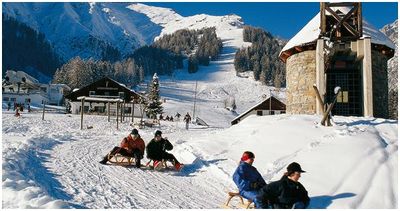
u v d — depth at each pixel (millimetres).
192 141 15984
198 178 11234
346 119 16172
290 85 21875
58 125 35906
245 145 13344
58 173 10648
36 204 7156
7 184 8188
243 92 154000
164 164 12758
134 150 12594
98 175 10820
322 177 9266
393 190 8227
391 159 9883
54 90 91125
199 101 127250
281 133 13453
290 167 7539
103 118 48312
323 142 11875
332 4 18750
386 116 21047
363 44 18281
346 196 8156
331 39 18344
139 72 161875
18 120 36344
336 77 20078
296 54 21469
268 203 7465
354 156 10086
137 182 10344
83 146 17266
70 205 7504
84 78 107188
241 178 8234
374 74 20125
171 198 8930
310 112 20312
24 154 12703
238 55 196500
